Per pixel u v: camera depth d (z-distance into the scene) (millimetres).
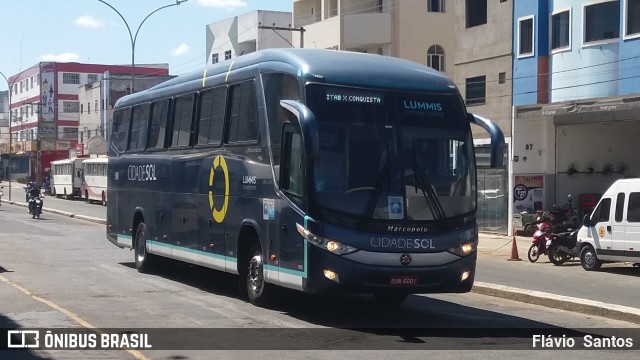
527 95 30766
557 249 21859
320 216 10648
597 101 26938
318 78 11047
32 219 40438
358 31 41969
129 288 15016
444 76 11938
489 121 11500
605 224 20000
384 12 41938
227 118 13672
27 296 13758
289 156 11359
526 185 31172
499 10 32219
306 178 10742
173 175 15961
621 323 12078
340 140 10867
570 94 29047
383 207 10789
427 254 10898
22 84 99625
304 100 10930
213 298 13758
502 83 31984
